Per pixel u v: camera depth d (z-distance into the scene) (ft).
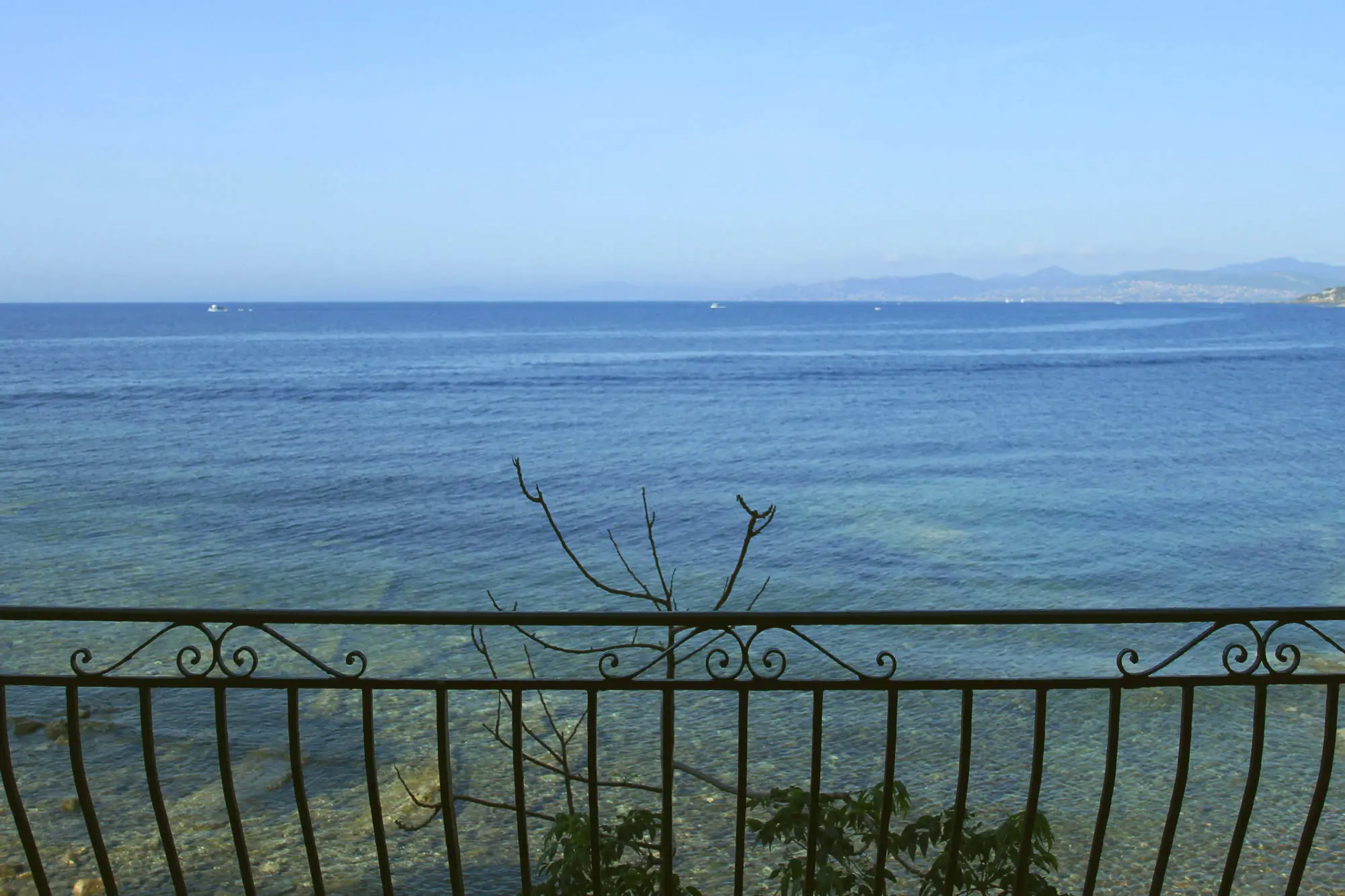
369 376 199.31
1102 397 154.71
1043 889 9.62
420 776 23.77
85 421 121.29
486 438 107.34
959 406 141.79
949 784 23.71
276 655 34.24
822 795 10.53
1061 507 66.23
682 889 9.64
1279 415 125.80
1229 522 60.80
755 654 35.09
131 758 24.63
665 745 8.79
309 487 75.46
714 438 107.55
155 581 46.96
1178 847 20.22
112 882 9.00
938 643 36.50
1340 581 46.57
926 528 59.82
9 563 50.37
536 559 52.60
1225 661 8.68
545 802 22.56
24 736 26.11
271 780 23.29
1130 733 26.71
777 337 412.98
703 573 49.39
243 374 201.87
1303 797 22.49
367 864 19.21
